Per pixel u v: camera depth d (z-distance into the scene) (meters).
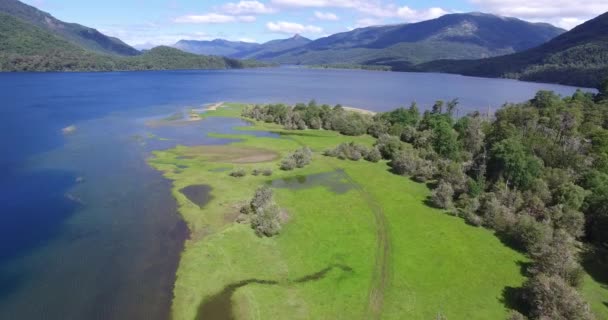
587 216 70.31
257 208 74.50
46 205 77.06
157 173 96.75
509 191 82.56
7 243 63.03
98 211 75.06
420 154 113.62
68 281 54.03
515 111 134.12
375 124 151.25
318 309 49.72
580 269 54.50
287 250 63.38
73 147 117.00
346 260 61.31
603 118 126.69
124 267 57.47
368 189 92.94
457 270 59.66
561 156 94.94
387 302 51.59
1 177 90.44
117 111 180.75
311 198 85.75
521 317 46.88
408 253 64.12
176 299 50.78
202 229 69.06
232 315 48.22
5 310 48.06
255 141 133.50
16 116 158.12
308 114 164.50
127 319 47.25
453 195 86.88
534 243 63.72
